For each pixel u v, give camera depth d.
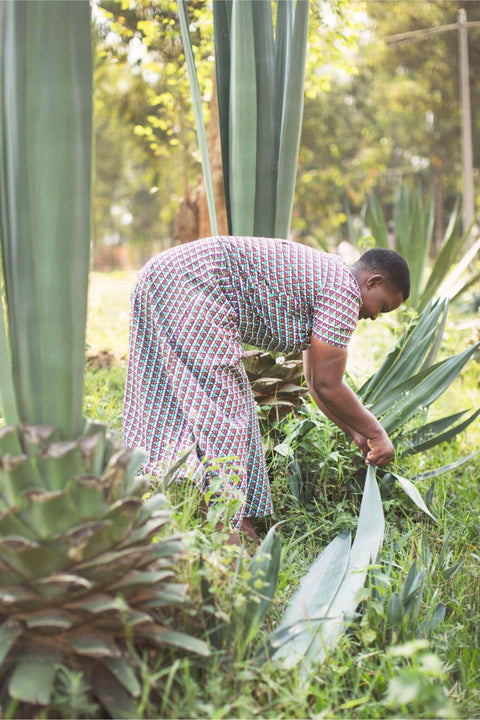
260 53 3.76
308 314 2.83
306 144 18.81
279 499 3.18
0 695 1.74
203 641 1.93
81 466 1.81
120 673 1.72
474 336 6.76
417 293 7.61
